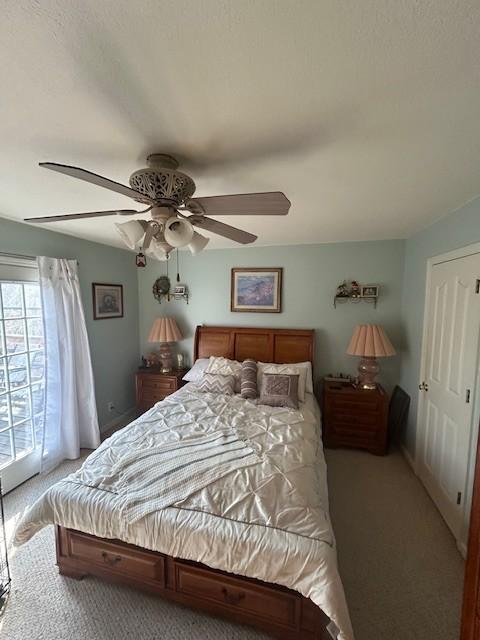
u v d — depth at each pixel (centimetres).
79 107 95
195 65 78
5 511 213
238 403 266
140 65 78
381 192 172
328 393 300
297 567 116
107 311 341
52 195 178
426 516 209
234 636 130
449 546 183
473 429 175
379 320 326
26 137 113
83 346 293
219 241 330
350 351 300
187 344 392
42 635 132
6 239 230
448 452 204
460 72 79
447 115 99
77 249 297
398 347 322
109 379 348
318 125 105
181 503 139
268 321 361
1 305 231
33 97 90
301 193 174
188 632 132
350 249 329
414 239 288
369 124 105
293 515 131
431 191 171
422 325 260
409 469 268
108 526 139
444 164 136
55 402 267
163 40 71
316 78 82
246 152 124
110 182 104
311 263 342
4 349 234
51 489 152
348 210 210
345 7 63
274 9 63
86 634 132
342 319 337
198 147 121
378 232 283
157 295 394
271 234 293
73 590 152
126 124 105
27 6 62
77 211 211
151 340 359
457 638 132
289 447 184
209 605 133
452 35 68
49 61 77
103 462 170
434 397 232
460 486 186
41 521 147
